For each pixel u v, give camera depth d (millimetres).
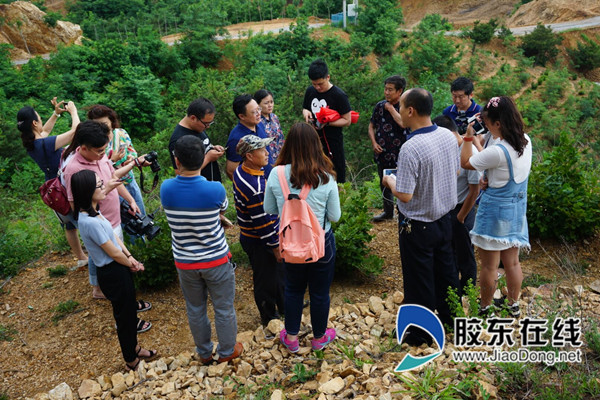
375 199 6625
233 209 6535
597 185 5105
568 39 41531
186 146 3068
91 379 3598
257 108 4188
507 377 2889
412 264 3318
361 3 42750
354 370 3127
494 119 3234
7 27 34719
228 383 3350
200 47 33094
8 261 5238
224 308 3443
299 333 3861
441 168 3107
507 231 3391
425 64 34719
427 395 2773
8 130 17047
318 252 3043
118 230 4027
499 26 48344
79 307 4469
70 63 28641
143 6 48438
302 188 3031
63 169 3832
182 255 3236
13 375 3691
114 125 4594
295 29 33719
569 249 4734
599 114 31531
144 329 4070
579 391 2654
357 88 15086
